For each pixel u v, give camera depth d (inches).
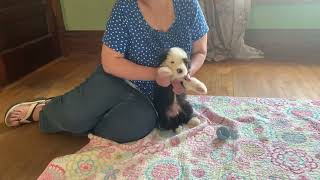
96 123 51.8
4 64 80.9
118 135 49.9
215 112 57.5
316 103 61.0
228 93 70.1
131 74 46.9
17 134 56.3
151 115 50.7
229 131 50.5
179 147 48.0
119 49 46.6
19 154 50.7
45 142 53.7
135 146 49.3
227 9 92.4
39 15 96.9
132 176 42.3
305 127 52.7
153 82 50.9
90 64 97.7
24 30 90.0
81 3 104.5
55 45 105.0
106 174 42.8
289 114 57.1
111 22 46.5
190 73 48.1
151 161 44.9
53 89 78.3
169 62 45.3
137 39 47.5
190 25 49.7
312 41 96.5
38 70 93.6
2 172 46.5
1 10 80.4
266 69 85.7
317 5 93.4
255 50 98.1
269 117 56.2
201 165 44.3
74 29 107.9
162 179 41.7
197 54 52.5
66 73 90.0
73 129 51.9
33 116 58.2
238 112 58.8
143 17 46.8
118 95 49.1
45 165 47.8
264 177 41.6
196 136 50.5
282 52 98.9
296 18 96.0
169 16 48.2
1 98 73.5
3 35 81.4
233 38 94.5
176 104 51.1
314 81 76.0
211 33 95.3
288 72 82.8
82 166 45.3
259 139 49.8
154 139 51.4
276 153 46.3
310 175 41.6
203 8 92.5
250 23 99.0
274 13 96.5
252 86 73.9
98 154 47.3
